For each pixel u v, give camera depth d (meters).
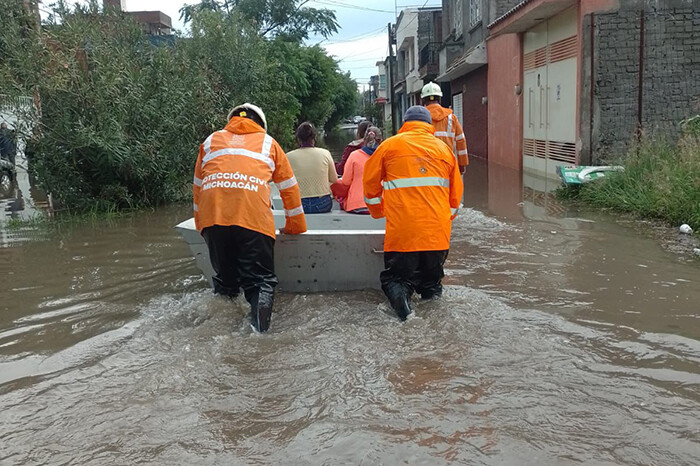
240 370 3.77
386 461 2.78
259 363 3.86
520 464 2.74
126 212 10.70
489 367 3.73
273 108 20.95
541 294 5.13
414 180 4.72
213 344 4.17
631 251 6.50
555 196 10.76
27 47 10.23
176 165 11.71
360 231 5.18
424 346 4.07
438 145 4.88
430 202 4.72
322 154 6.46
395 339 4.20
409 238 4.68
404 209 4.70
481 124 20.67
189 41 16.67
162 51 12.21
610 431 2.99
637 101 11.11
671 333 4.21
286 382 3.59
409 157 4.76
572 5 11.70
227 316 4.71
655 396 3.33
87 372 3.82
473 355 3.91
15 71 10.16
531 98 14.81
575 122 11.71
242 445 2.96
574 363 3.76
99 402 3.42
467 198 11.02
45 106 10.52
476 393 3.40
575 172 10.38
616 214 8.70
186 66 12.96
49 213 10.62
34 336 4.49
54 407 3.38
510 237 7.39
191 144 12.20
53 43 10.49
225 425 3.14
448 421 3.11
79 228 9.07
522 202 10.27
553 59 13.08
